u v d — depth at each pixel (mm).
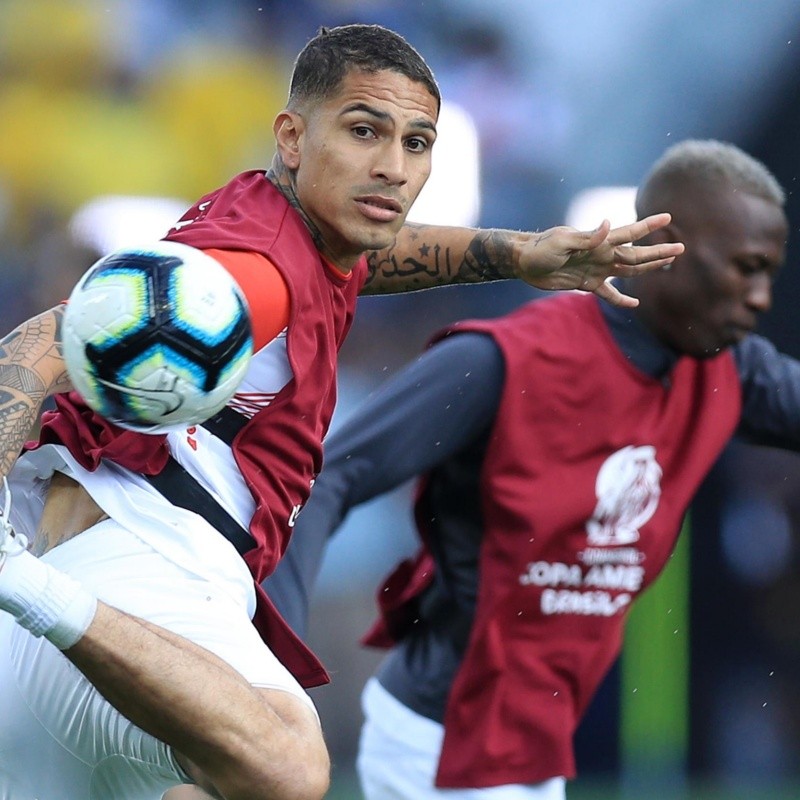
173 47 31375
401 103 10250
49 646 10430
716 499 25781
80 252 29859
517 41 31328
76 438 10531
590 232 11797
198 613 10242
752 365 16688
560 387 15391
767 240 15273
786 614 25703
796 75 29031
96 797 10852
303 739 10070
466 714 15516
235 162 31484
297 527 14664
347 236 10344
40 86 30656
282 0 31688
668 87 30297
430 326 29438
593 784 24688
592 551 15664
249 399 10484
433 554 15828
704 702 25406
